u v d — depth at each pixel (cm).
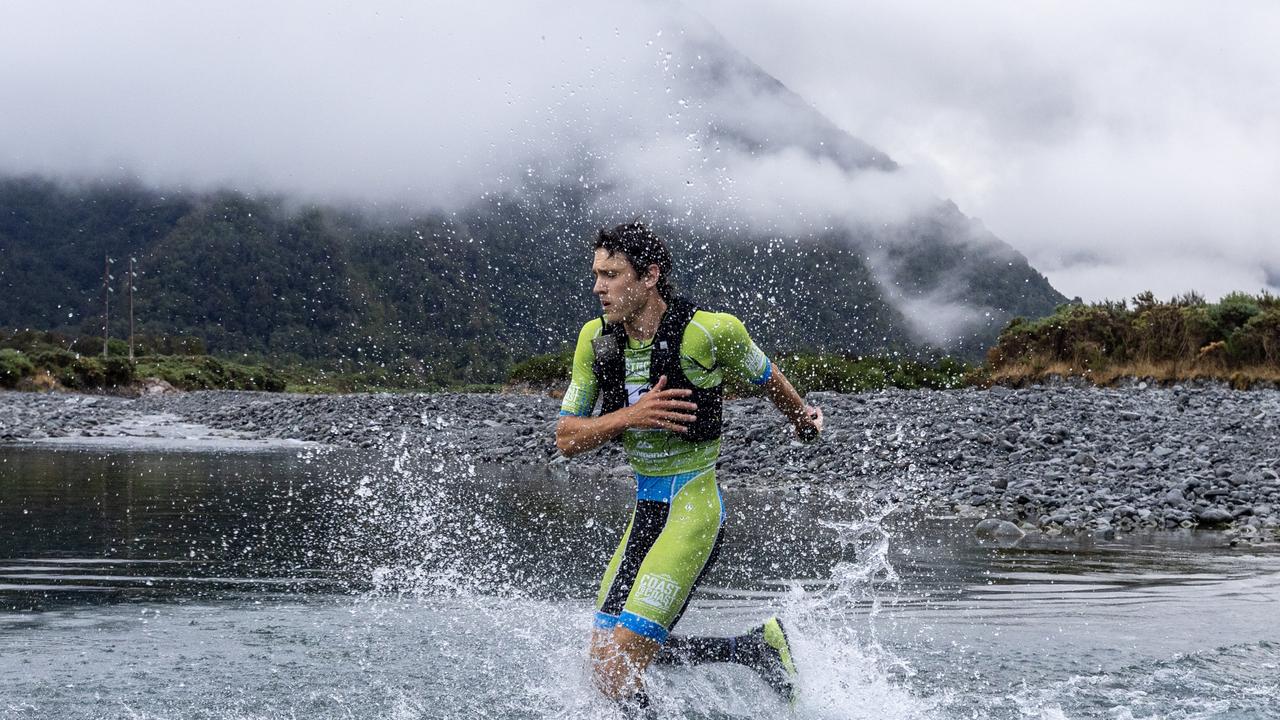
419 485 1099
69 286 12681
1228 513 841
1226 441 1163
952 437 1238
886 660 417
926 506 929
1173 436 1202
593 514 884
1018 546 717
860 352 2258
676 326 349
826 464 1170
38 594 534
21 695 355
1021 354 2525
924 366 2403
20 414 2152
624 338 354
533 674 392
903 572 618
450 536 758
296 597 535
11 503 899
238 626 465
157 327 9069
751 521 837
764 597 549
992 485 984
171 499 944
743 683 380
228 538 729
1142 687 381
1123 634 462
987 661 416
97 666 393
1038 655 425
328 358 7738
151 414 2333
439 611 507
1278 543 736
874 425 1347
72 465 1263
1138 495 909
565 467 1295
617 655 336
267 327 8738
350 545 710
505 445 1542
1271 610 512
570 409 360
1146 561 658
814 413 386
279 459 1403
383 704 350
